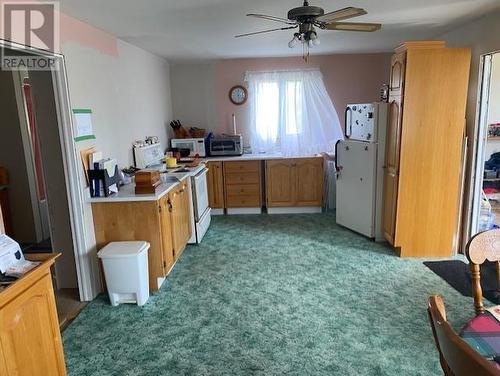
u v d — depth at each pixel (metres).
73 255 3.23
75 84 2.88
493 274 3.30
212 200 5.49
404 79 3.41
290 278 3.32
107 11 2.72
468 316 2.62
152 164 4.55
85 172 3.00
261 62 5.62
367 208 4.18
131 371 2.15
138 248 2.89
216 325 2.61
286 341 2.40
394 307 2.78
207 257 3.87
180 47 4.43
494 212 4.60
